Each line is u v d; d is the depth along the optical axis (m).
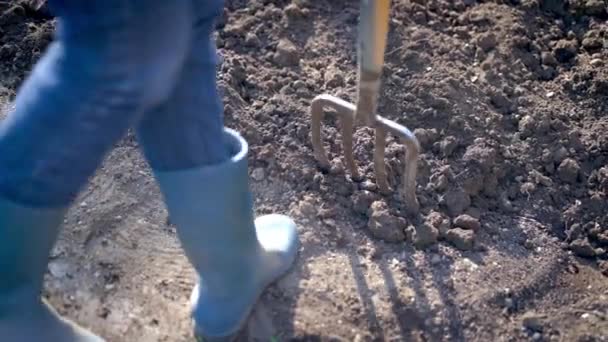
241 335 1.97
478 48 2.65
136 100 1.40
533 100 2.55
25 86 1.45
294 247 2.12
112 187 2.27
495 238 2.26
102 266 2.10
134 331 1.98
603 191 2.38
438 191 2.30
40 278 1.74
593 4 2.81
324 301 2.06
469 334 2.04
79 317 2.00
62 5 1.34
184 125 1.60
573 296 2.16
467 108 2.46
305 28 2.68
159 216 2.22
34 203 1.52
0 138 1.46
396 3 2.71
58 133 1.42
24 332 1.75
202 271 1.85
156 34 1.35
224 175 1.67
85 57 1.35
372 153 2.35
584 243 2.27
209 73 1.62
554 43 2.73
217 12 1.61
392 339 2.01
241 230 1.80
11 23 2.61
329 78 2.54
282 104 2.44
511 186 2.37
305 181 2.30
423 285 2.11
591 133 2.49
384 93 2.46
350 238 2.21
